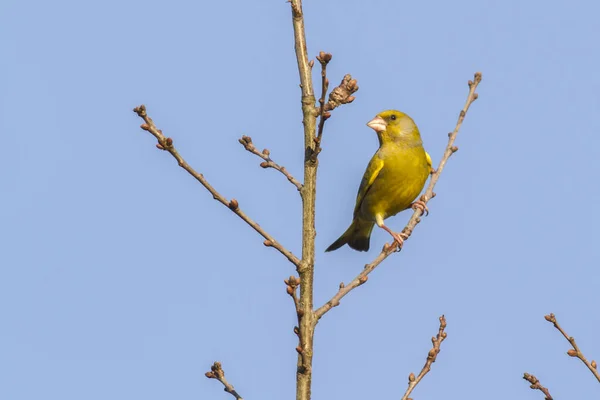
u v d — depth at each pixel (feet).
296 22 29.37
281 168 29.58
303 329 26.84
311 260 27.76
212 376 28.35
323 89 26.27
